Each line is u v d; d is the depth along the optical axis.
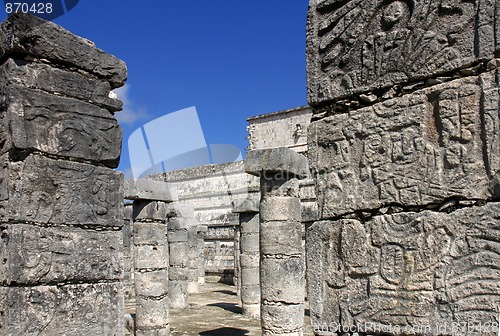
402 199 4.37
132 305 17.47
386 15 4.60
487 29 3.97
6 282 5.19
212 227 28.72
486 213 3.87
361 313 4.54
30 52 5.53
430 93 4.28
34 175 5.43
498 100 3.86
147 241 12.34
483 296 3.83
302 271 10.05
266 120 28.69
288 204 10.01
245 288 15.47
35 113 5.50
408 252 4.29
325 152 4.98
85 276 5.72
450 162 4.11
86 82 6.03
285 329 9.61
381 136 4.56
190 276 21.97
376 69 4.63
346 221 4.72
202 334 12.57
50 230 5.50
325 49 5.04
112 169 6.20
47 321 5.33
